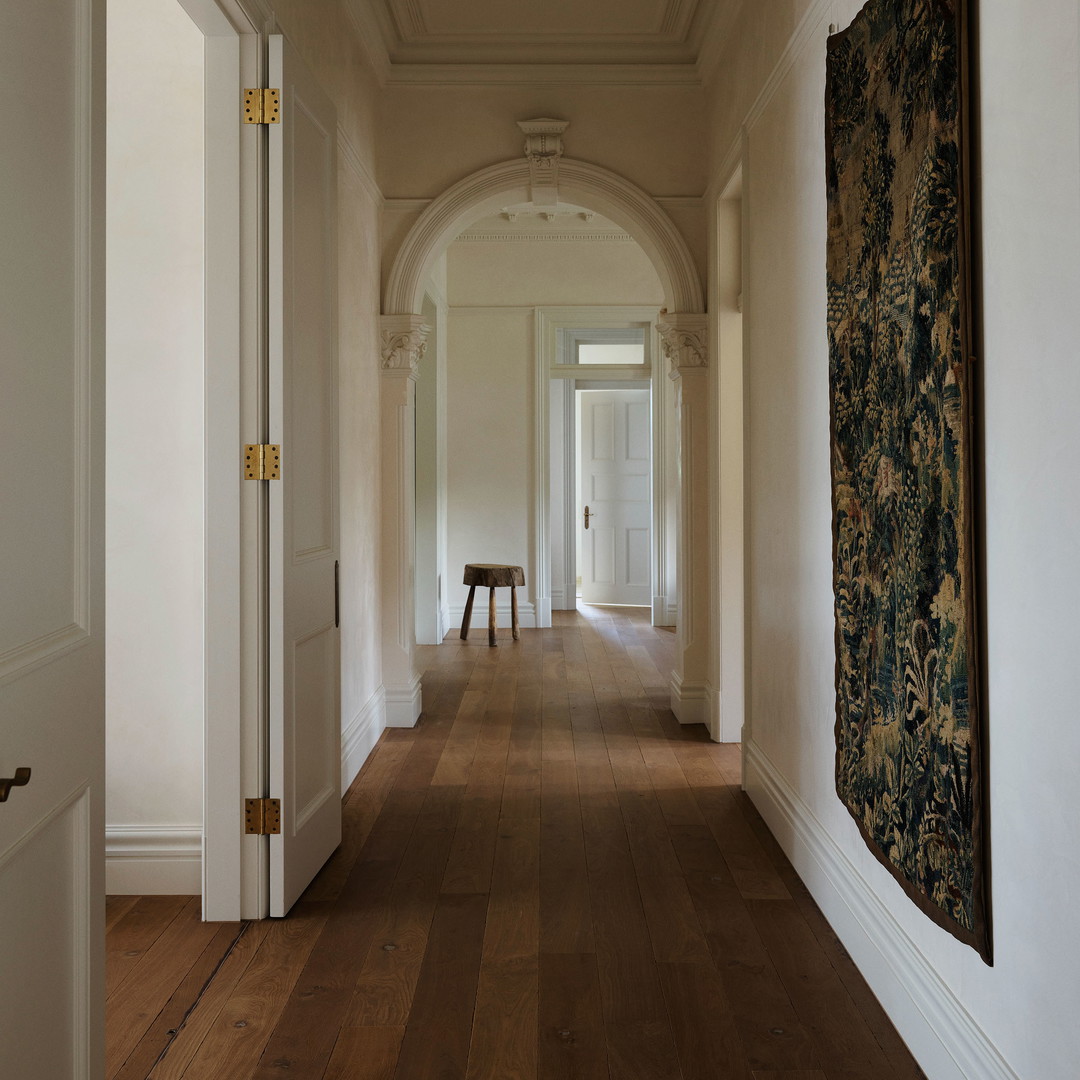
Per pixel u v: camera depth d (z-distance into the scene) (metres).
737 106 4.34
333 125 3.44
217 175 2.83
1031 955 1.64
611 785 4.31
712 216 5.01
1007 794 1.72
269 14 2.91
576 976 2.57
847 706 2.59
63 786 1.51
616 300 9.05
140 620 3.10
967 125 1.79
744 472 4.19
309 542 3.18
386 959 2.67
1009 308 1.68
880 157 2.25
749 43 4.04
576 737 5.14
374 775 4.47
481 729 5.32
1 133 1.33
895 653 2.18
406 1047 2.22
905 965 2.25
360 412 4.63
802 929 2.86
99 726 1.65
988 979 1.82
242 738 2.90
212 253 2.84
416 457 8.17
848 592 2.56
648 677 6.73
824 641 2.93
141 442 3.07
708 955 2.70
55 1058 1.53
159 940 2.79
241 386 2.86
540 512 9.06
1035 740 1.61
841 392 2.59
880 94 2.25
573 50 5.17
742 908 3.01
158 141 3.01
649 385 9.56
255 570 2.88
